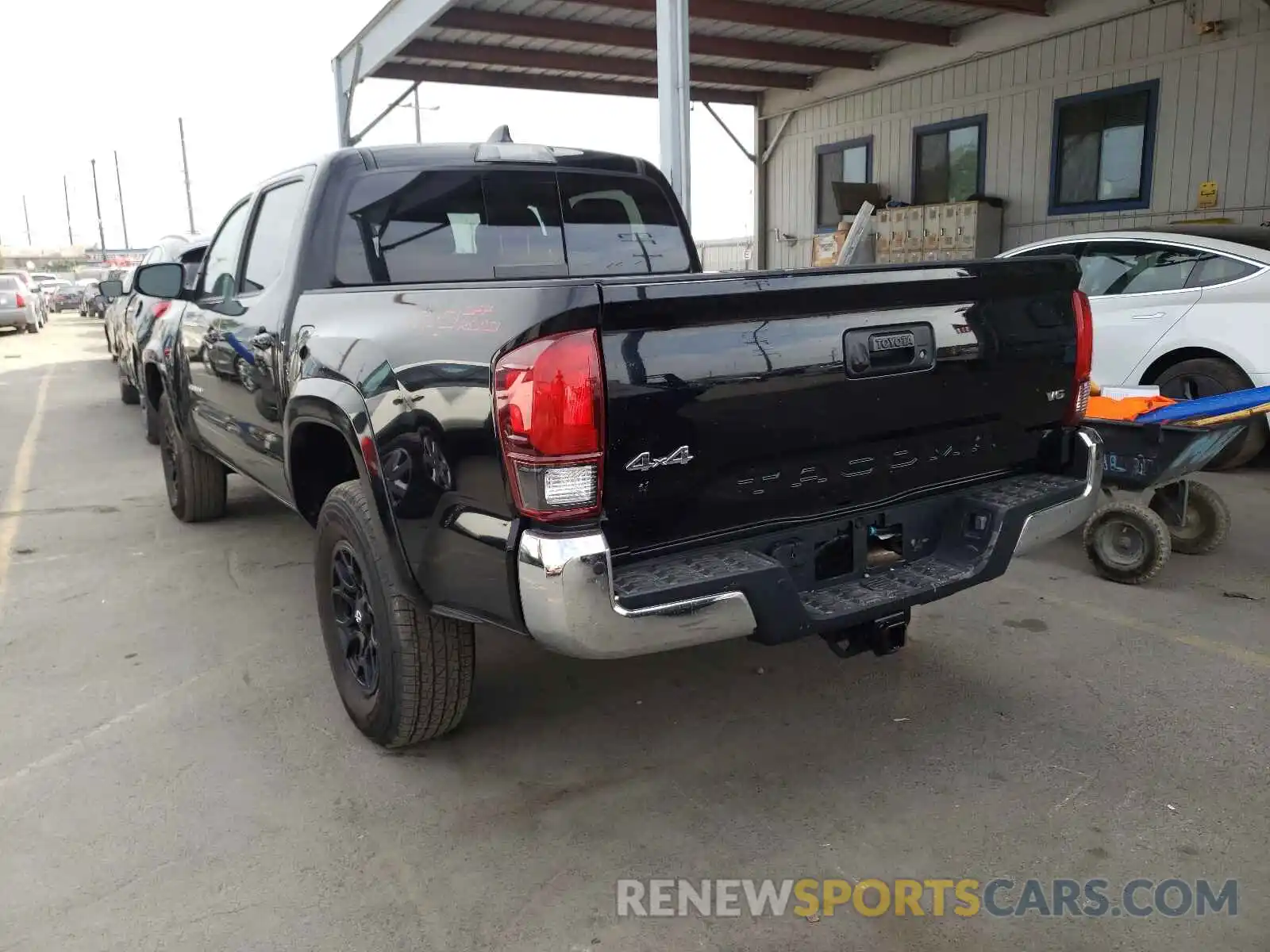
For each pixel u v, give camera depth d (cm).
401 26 1249
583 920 261
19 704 390
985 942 251
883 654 308
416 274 409
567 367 243
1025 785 320
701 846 292
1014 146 1309
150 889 275
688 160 785
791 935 254
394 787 326
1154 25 1126
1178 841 288
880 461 309
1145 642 429
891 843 291
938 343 311
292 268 393
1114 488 503
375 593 321
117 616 486
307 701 390
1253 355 672
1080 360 352
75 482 789
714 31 1348
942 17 1304
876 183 1534
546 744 353
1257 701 371
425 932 257
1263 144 1048
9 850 294
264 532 630
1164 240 725
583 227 451
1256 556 540
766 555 288
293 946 252
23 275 3122
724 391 267
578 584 247
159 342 621
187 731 366
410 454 288
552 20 1300
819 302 280
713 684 398
